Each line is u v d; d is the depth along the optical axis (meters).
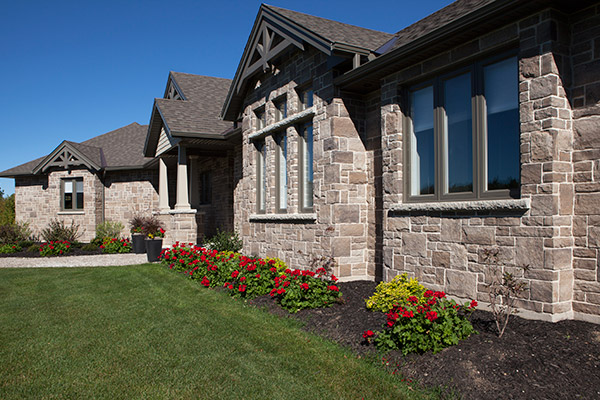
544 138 4.91
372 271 8.12
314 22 8.75
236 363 4.67
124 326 6.20
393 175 7.12
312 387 4.05
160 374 4.45
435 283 6.29
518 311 4.98
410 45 6.19
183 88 16.98
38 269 11.98
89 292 8.70
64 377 4.45
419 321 4.46
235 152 14.42
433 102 6.71
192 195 15.48
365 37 8.36
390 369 4.21
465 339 4.51
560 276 4.87
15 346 5.45
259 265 8.16
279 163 10.36
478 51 5.74
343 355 4.68
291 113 9.39
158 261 13.20
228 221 15.59
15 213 21.83
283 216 9.55
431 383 3.83
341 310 6.15
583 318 4.88
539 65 4.98
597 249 4.79
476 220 5.70
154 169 19.48
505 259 5.32
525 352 4.09
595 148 4.84
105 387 4.19
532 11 5.04
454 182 6.36
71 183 20.59
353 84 7.82
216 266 9.00
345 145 8.11
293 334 5.49
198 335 5.65
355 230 8.16
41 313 7.09
